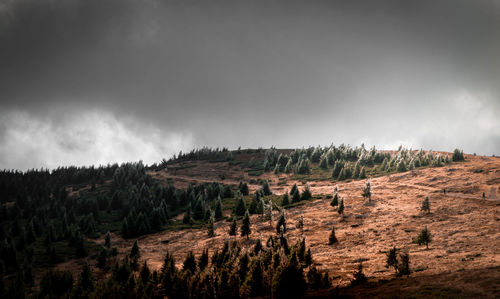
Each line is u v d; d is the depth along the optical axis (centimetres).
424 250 4828
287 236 7006
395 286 3047
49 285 5825
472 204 7331
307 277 3712
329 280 3703
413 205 7969
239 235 7994
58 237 10325
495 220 5866
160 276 5156
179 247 8069
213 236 8431
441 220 6431
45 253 8681
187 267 5247
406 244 5353
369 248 5456
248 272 4069
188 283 4228
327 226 7356
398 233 6044
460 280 2822
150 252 8000
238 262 4634
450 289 2611
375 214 7700
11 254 7644
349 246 5766
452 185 9769
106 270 7150
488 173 10419
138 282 4647
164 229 10256
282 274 3412
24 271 6775
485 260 3562
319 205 9631
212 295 3822
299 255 4931
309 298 3212
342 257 5109
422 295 2602
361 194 9756
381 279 3481
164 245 8550
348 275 4059
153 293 4506
